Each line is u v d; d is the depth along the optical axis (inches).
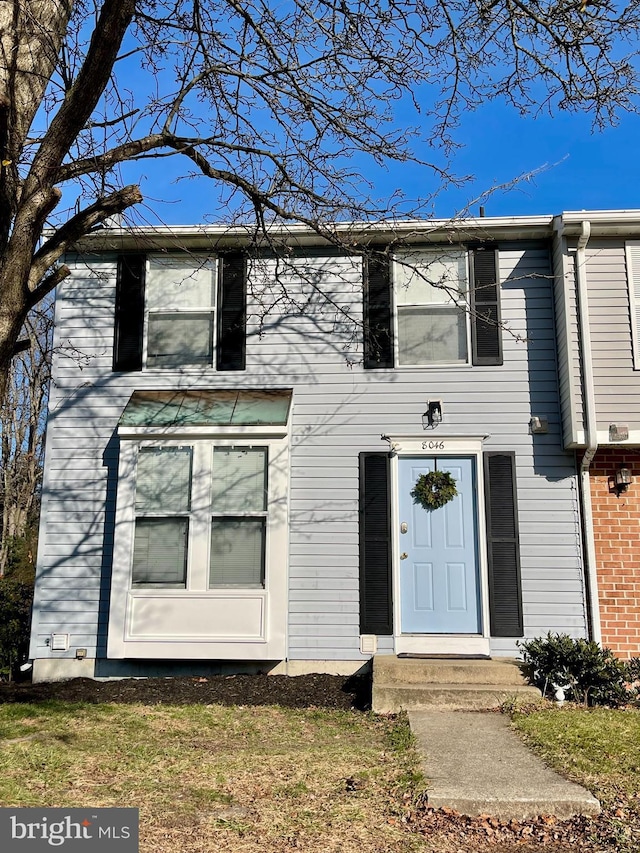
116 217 362.9
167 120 231.6
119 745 240.2
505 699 297.6
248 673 354.0
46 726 265.1
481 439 366.0
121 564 349.7
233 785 202.7
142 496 357.7
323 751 235.9
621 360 351.6
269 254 388.8
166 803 188.1
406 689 299.7
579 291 354.3
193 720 278.5
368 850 164.6
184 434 357.7
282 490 352.8
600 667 298.5
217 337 387.5
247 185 253.3
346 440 372.5
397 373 376.8
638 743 235.1
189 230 380.8
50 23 199.2
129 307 392.2
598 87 248.1
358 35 253.1
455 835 174.7
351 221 300.4
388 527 362.0
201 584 346.0
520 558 354.9
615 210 352.8
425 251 351.9
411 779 203.8
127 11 182.1
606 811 185.9
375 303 382.6
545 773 207.5
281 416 357.1
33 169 181.3
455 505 366.3
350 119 260.4
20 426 848.9
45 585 367.9
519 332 374.6
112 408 383.9
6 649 384.8
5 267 173.3
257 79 252.1
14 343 173.9
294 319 386.3
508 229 371.6
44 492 376.5
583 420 346.9
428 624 355.9
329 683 337.4
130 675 356.2
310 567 361.1
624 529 352.2
